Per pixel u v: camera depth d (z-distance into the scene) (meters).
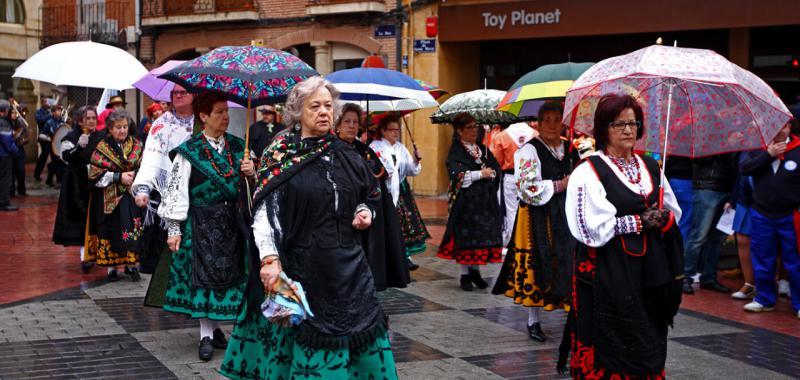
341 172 4.36
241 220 5.91
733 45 17.44
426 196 20.36
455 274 10.30
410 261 10.21
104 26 26.41
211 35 23.89
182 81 6.05
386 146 9.21
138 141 9.46
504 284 7.34
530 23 18.91
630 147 4.75
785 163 8.22
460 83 20.78
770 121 5.20
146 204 6.82
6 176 16.47
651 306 4.77
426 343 7.00
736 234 9.11
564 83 7.25
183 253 6.27
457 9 19.75
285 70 5.81
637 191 4.72
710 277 9.63
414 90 8.25
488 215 9.12
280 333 4.42
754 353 6.92
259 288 4.41
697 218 9.43
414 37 20.41
